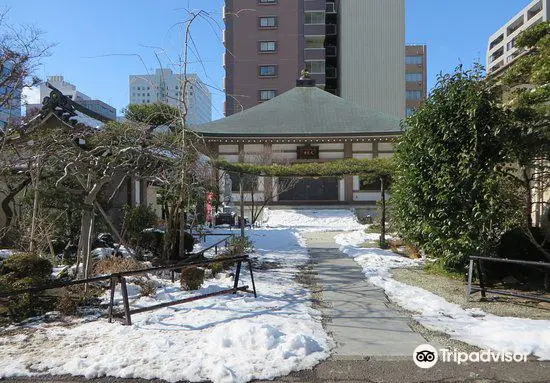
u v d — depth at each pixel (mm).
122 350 4824
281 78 50844
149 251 11055
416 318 6219
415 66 77688
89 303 6773
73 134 10156
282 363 4504
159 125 11102
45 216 10430
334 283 8688
